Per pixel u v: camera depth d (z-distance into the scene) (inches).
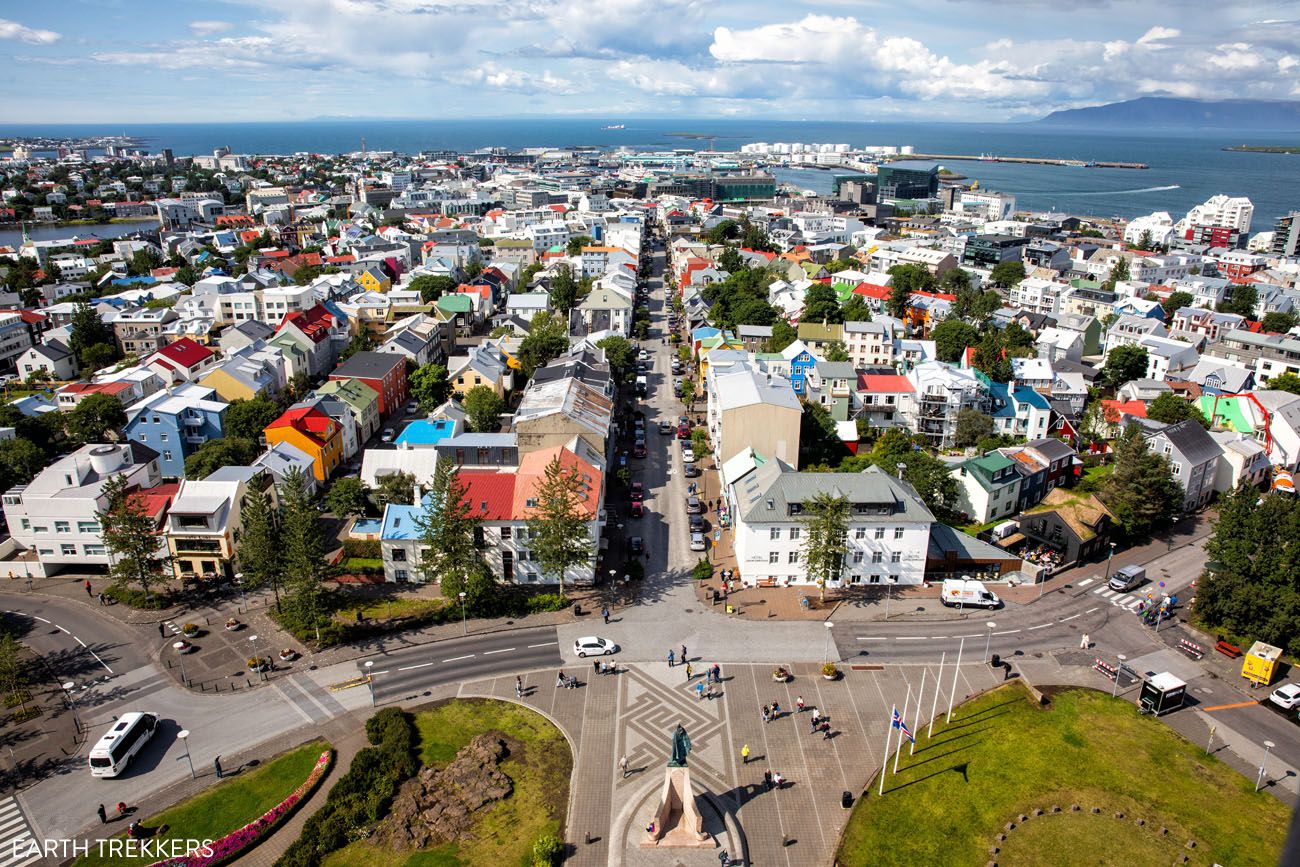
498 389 6811.0
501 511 4148.6
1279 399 6043.3
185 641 3705.7
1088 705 3292.3
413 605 3971.5
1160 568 4424.2
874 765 2974.9
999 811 2765.7
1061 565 4404.5
